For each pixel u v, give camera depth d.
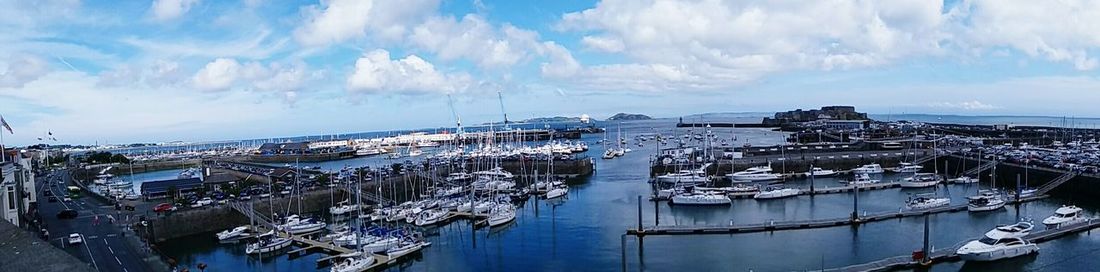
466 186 140.12
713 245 77.19
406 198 133.88
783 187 128.62
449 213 101.25
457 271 70.31
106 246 72.44
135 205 106.94
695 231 83.50
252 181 138.88
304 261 75.12
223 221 96.50
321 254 77.81
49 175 180.38
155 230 87.19
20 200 85.00
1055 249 69.50
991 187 124.44
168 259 69.94
